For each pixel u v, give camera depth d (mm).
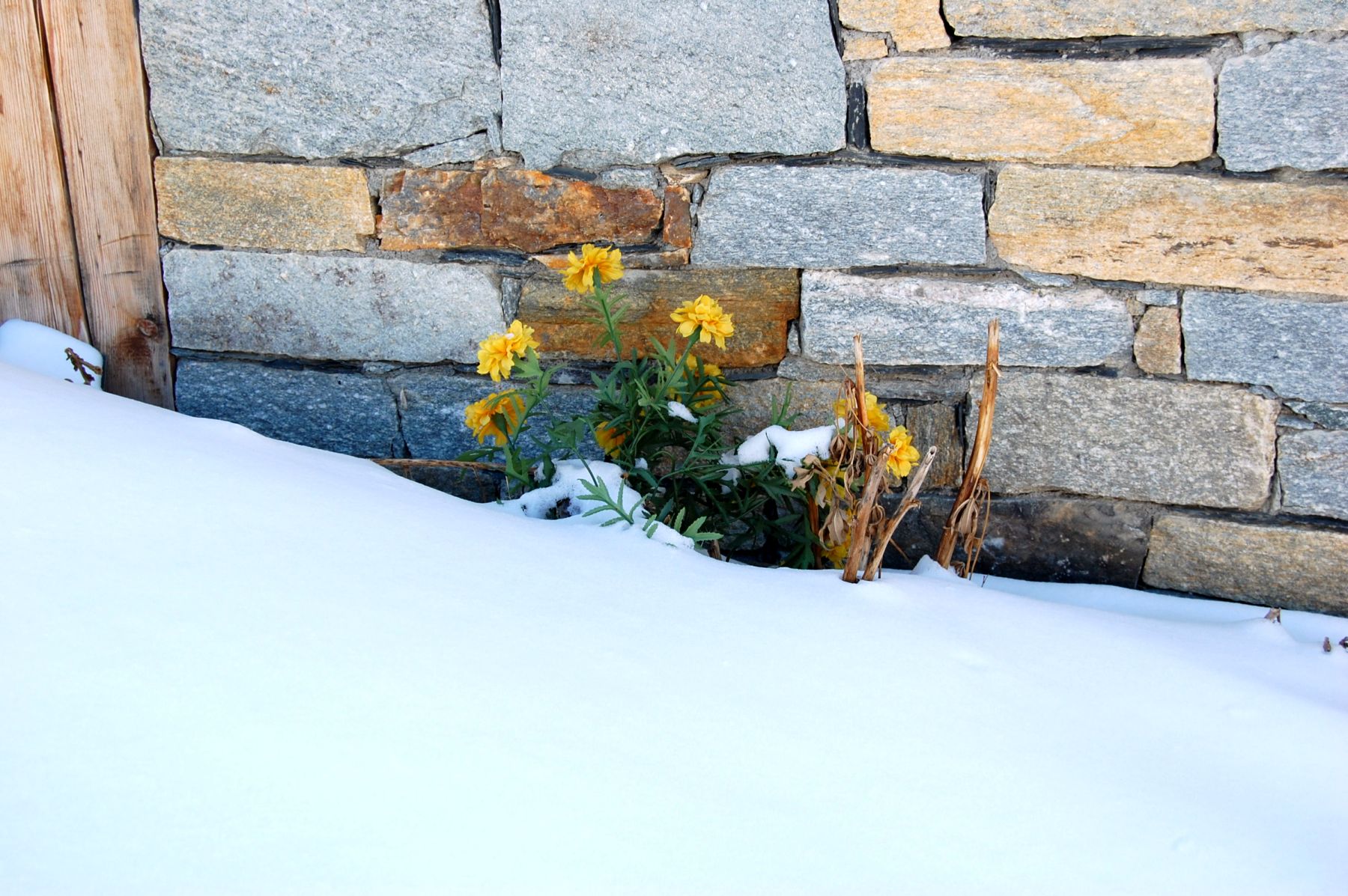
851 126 2225
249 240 2453
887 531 1888
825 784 1272
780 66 2205
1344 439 2184
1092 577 2408
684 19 2203
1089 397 2297
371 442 2566
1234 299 2176
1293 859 1269
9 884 938
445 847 1066
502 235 2387
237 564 1459
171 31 2316
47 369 2496
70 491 1530
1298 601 2293
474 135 2328
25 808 1016
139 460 1694
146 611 1311
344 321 2492
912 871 1159
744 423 2469
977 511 2215
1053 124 2152
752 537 2301
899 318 2330
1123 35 2082
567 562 1728
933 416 2383
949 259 2275
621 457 2227
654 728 1312
